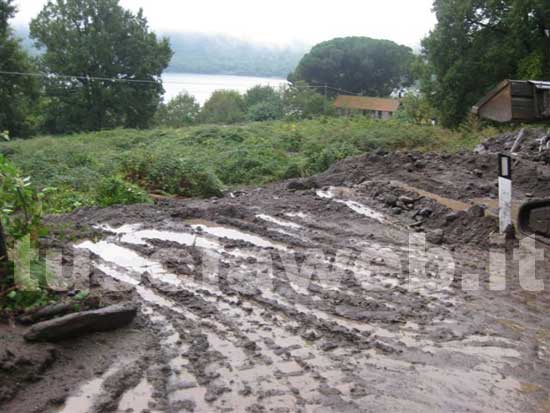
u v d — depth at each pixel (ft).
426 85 98.94
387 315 16.69
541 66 82.28
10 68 116.78
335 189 34.50
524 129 50.93
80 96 143.64
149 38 150.71
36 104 127.24
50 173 49.67
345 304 17.47
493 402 12.42
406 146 68.95
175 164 39.93
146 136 84.58
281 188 36.01
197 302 17.24
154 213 28.40
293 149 70.74
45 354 13.08
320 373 13.39
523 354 14.57
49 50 145.07
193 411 11.77
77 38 143.74
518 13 81.82
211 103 212.23
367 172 37.91
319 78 208.33
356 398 12.39
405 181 35.53
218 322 15.97
